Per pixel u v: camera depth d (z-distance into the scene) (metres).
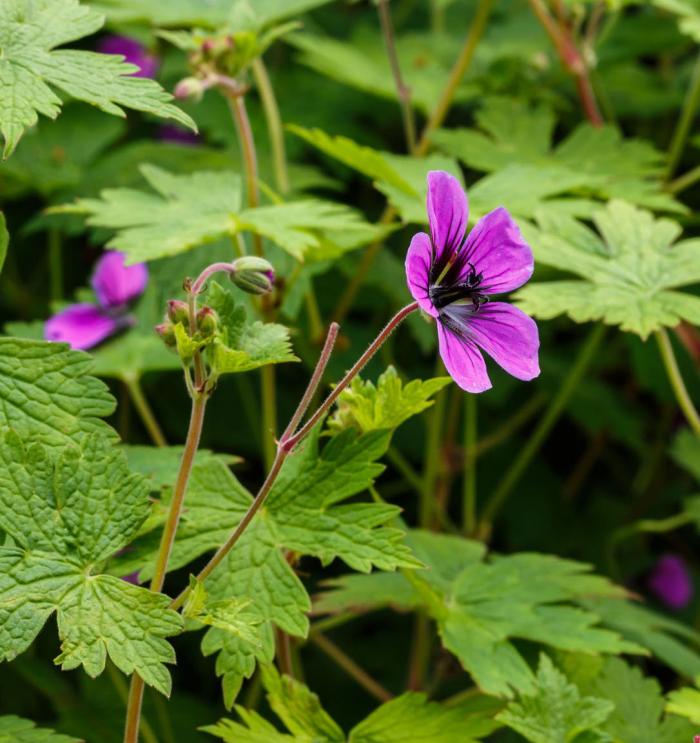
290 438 0.40
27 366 0.41
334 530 0.41
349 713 0.59
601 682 0.48
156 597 0.39
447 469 0.63
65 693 0.54
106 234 0.62
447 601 0.47
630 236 0.50
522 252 0.41
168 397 0.67
